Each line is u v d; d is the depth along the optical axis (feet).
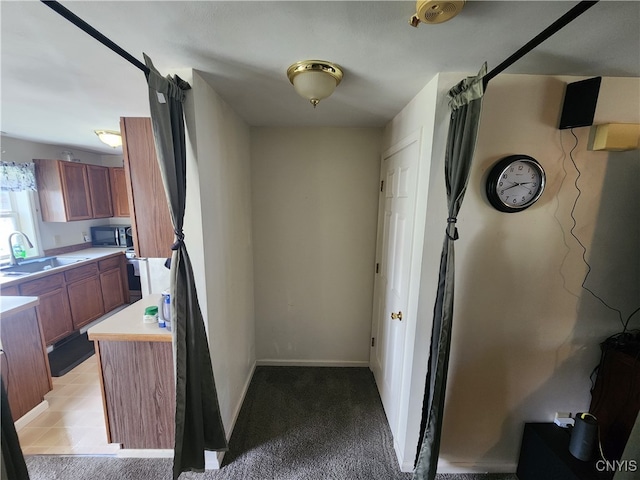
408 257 5.12
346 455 5.62
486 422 5.11
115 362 5.12
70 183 10.99
